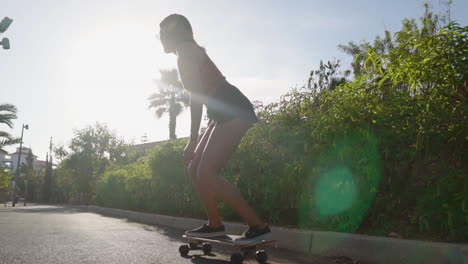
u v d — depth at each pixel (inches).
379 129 122.3
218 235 110.4
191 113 109.9
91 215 428.5
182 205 271.0
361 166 124.4
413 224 120.8
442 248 95.9
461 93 115.3
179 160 277.4
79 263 103.3
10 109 1023.6
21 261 105.1
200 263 105.8
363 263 111.9
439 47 110.1
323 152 136.3
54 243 144.3
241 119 107.4
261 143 174.6
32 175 2593.5
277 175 164.4
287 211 173.2
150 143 1369.3
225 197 105.5
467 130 108.0
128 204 453.4
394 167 123.0
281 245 143.5
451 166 113.3
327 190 138.2
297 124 159.6
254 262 111.9
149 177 335.0
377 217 128.9
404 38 122.3
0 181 1428.4
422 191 117.6
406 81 124.1
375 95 129.3
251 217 105.7
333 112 131.3
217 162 106.2
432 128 112.0
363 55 136.5
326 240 125.5
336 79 531.5
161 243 149.8
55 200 2105.1
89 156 1424.7
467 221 103.8
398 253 105.0
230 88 110.0
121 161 1343.5
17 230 197.6
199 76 107.8
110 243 146.9
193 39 111.9
